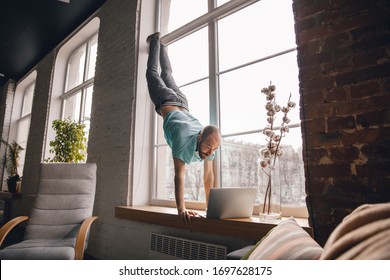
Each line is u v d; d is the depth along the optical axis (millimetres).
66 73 5086
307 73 1579
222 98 2402
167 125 2109
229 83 2375
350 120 1391
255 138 2105
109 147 3184
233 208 1686
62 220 2416
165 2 3338
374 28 1382
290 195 1820
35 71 6039
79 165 2695
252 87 2199
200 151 1840
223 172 2254
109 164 3129
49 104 4898
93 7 3979
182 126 1976
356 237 476
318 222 1422
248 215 1737
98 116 3480
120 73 3254
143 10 3232
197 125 2107
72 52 5102
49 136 4812
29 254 1685
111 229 2889
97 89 3609
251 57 2260
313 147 1496
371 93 1343
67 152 3732
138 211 2371
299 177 1800
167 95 2301
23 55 5531
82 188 2607
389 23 1340
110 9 3691
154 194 2895
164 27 3270
